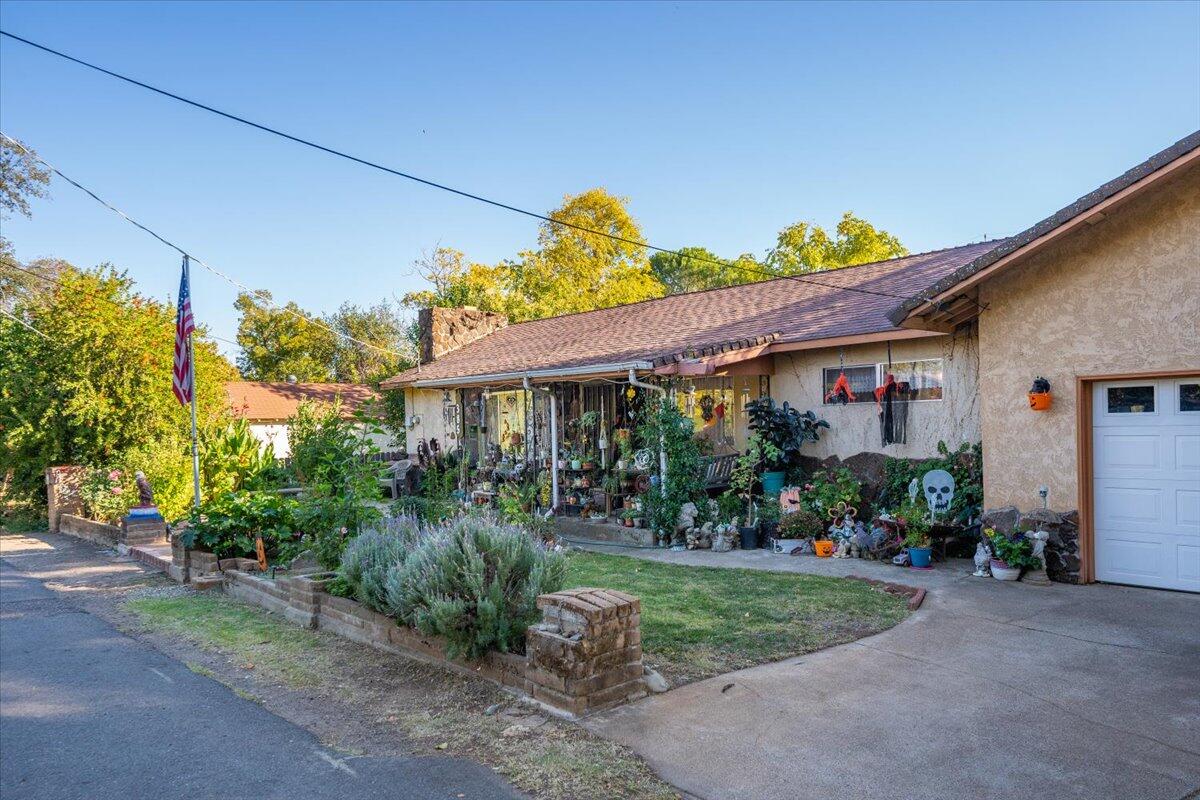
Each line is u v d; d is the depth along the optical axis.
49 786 4.48
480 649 5.79
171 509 14.73
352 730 5.13
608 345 16.09
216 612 8.70
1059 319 8.77
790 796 4.05
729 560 10.60
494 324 23.55
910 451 11.27
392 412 24.34
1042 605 7.71
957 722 4.92
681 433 12.09
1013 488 9.15
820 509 11.33
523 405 16.89
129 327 16.73
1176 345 7.95
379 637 6.92
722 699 5.36
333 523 8.68
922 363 11.14
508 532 6.40
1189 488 8.09
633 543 12.24
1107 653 6.21
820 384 12.34
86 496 15.49
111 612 8.94
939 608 7.66
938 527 9.95
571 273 39.44
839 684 5.61
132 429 16.66
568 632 5.35
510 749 4.66
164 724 5.38
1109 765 4.32
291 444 19.08
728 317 15.52
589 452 15.02
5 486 18.22
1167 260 8.00
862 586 8.66
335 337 48.12
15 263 26.73
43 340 16.89
